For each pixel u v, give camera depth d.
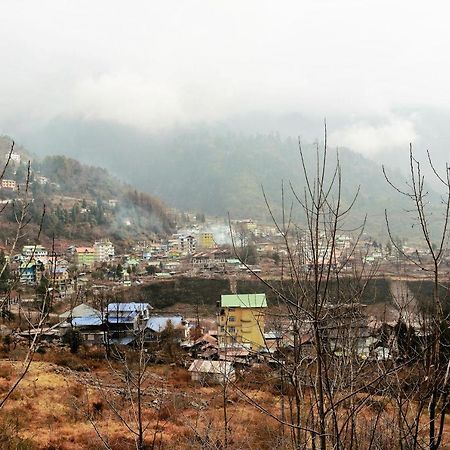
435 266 4.14
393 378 4.34
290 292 4.18
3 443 15.04
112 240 143.88
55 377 25.89
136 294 75.75
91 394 21.39
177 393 16.31
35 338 4.07
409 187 5.03
